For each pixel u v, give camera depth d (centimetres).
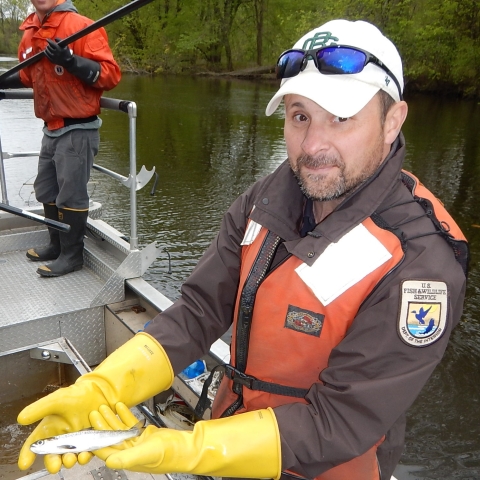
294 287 119
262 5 3331
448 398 471
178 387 224
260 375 127
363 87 108
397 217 114
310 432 106
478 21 2488
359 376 105
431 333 101
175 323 139
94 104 276
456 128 1728
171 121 1688
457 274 106
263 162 1215
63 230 242
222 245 142
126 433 109
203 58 3503
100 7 3416
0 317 245
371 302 110
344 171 112
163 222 809
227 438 107
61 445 107
